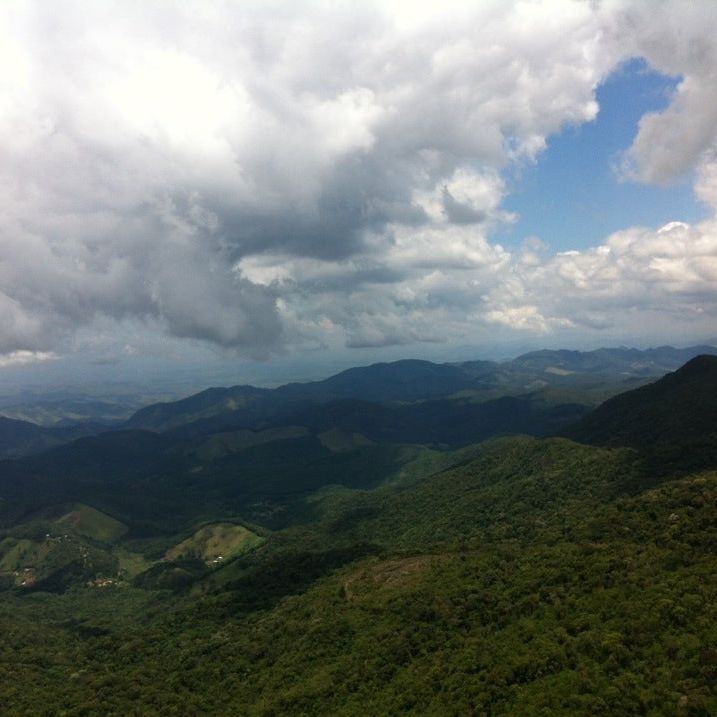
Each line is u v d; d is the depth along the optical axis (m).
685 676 75.12
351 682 106.94
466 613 116.44
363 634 124.50
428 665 102.62
